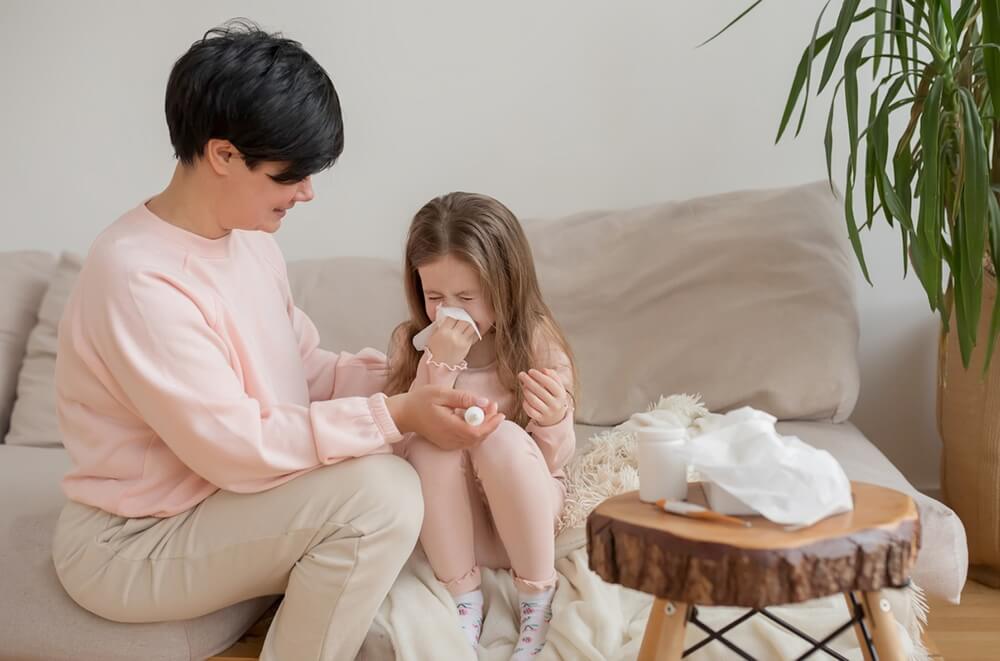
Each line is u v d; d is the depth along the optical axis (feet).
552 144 7.78
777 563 2.94
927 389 7.51
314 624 4.17
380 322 6.94
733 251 6.57
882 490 3.53
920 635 4.44
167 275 4.28
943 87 5.51
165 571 4.25
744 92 7.47
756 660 3.69
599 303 6.75
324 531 4.15
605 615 4.27
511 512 4.46
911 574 4.73
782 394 6.20
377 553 4.14
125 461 4.42
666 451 3.46
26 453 6.40
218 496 4.35
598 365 6.62
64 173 8.43
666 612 3.30
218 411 4.13
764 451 3.34
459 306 4.99
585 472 5.28
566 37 7.67
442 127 7.92
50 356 7.07
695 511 3.25
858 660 4.03
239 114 4.09
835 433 5.96
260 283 4.92
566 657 4.20
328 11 7.97
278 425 4.26
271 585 4.37
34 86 8.36
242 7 8.06
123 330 4.15
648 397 6.45
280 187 4.35
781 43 7.39
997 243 5.34
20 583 4.54
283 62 4.21
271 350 4.82
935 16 5.65
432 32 7.85
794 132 7.43
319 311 7.02
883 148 5.46
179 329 4.19
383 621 4.33
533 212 7.86
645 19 7.53
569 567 4.68
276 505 4.22
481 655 4.36
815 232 6.53
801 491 3.22
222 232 4.63
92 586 4.32
